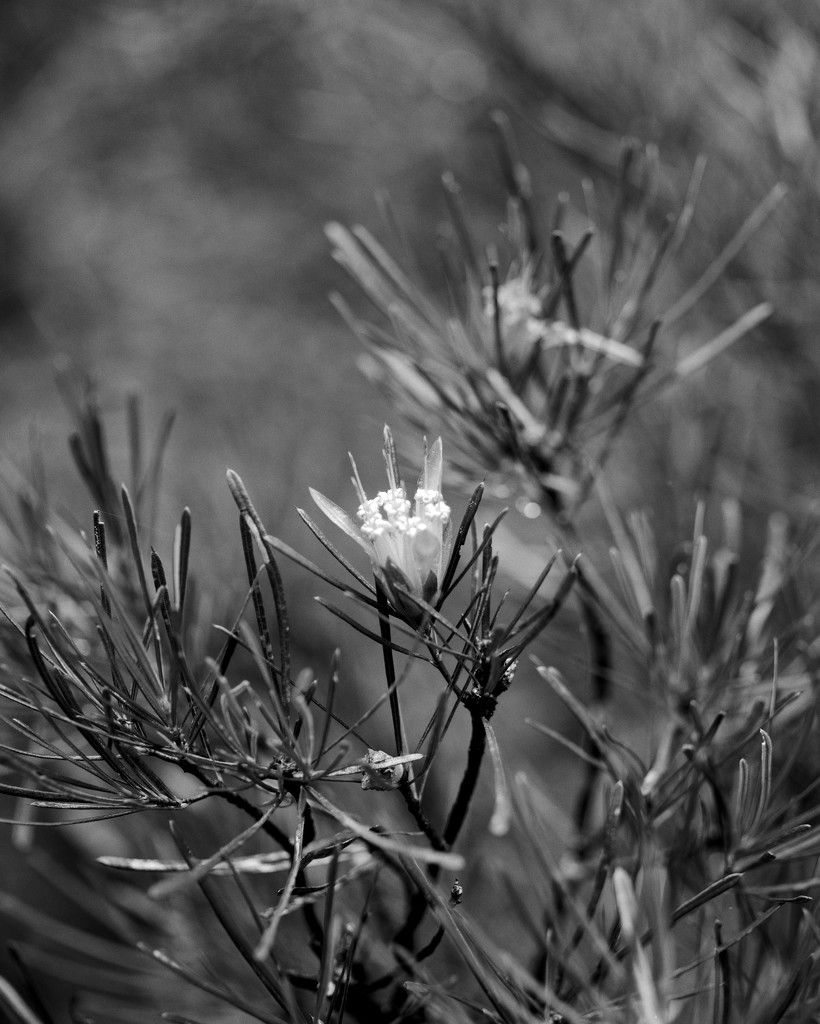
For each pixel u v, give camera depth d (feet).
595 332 1.33
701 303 1.54
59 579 1.29
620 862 1.23
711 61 1.55
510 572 1.42
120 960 1.32
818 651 1.30
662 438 1.55
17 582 1.07
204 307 3.12
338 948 1.18
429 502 1.10
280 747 1.08
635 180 1.52
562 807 1.98
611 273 1.31
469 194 2.20
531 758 2.14
